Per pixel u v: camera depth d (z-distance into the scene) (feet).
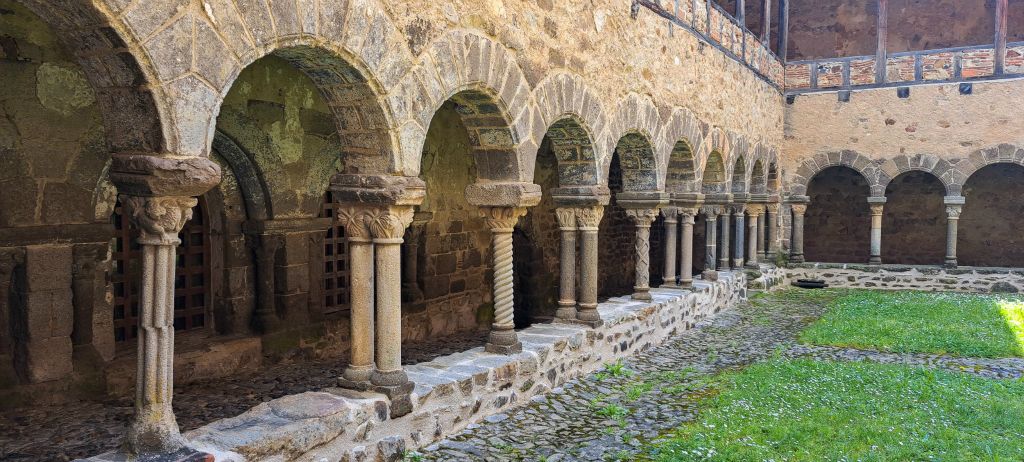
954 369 30.63
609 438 20.36
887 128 59.41
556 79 25.52
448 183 39.29
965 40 65.26
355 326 18.61
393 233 18.47
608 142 29.43
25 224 21.62
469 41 20.72
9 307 21.81
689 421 22.17
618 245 59.47
